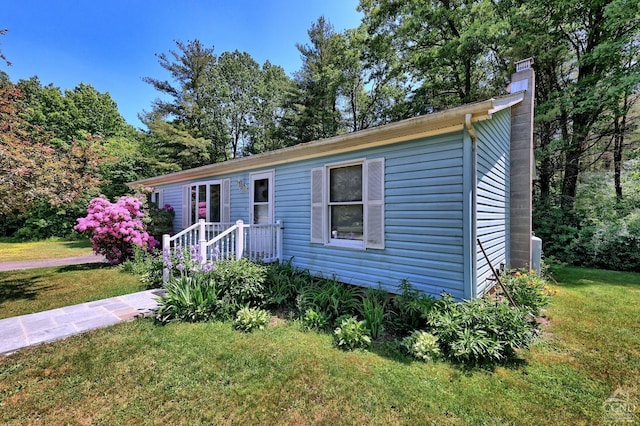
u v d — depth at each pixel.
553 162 10.01
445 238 3.90
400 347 3.08
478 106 3.29
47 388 2.40
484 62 11.61
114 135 21.39
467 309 3.22
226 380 2.50
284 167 6.18
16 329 3.54
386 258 4.52
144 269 6.73
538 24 9.19
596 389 2.44
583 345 3.25
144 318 3.91
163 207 10.63
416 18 11.15
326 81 16.02
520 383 2.51
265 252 5.92
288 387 2.41
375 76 15.23
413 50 12.62
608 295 5.16
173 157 17.47
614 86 8.02
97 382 2.48
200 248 5.09
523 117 5.99
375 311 3.55
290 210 6.06
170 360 2.82
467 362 2.81
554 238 8.53
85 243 13.85
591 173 10.06
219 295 4.25
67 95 21.16
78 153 5.87
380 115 15.92
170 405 2.20
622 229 7.82
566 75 10.10
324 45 16.73
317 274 5.50
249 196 7.07
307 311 3.78
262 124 21.19
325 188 5.37
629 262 7.49
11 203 4.96
